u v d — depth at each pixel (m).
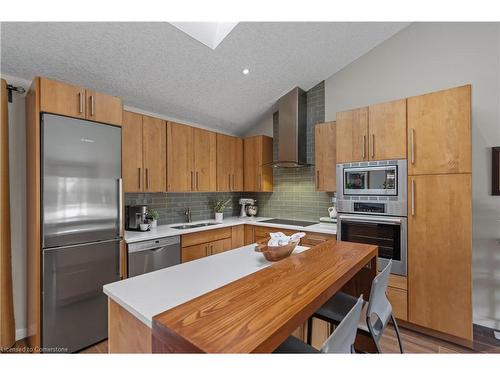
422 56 2.79
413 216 2.29
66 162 2.00
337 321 1.45
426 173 2.23
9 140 2.17
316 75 3.41
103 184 2.21
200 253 3.14
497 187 2.39
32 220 2.00
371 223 2.53
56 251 1.96
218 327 0.77
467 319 2.05
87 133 2.12
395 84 2.96
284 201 4.04
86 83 2.47
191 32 2.27
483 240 2.46
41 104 1.90
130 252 2.44
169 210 3.49
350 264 1.36
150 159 2.89
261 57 2.80
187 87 2.95
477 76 2.49
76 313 2.06
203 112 3.55
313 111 3.68
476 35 2.50
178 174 3.18
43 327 1.91
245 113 3.89
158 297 1.12
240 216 4.38
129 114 2.71
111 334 1.21
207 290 1.19
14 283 2.20
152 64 2.48
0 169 2.00
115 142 2.30
